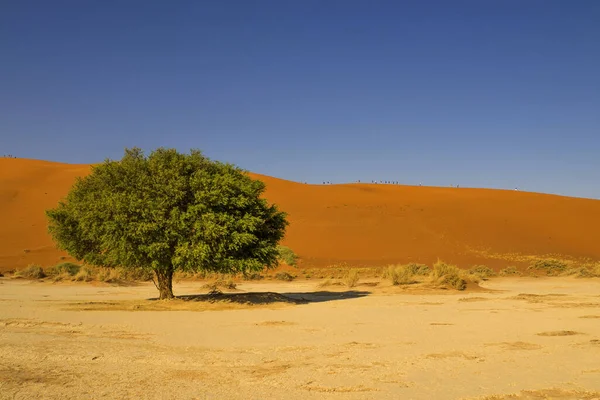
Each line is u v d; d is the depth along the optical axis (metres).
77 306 22.72
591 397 8.86
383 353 12.66
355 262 59.59
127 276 42.03
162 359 11.59
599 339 14.80
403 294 31.69
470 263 60.44
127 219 23.28
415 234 72.31
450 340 14.63
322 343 14.05
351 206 84.62
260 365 11.18
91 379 9.68
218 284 34.97
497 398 8.77
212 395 8.74
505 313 21.50
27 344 13.09
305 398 8.66
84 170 92.62
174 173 24.00
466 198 92.06
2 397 8.35
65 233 25.62
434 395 8.89
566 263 59.00
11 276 43.22
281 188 94.38
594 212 85.75
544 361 11.77
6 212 73.44
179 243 23.44
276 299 26.62
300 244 67.56
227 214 24.08
